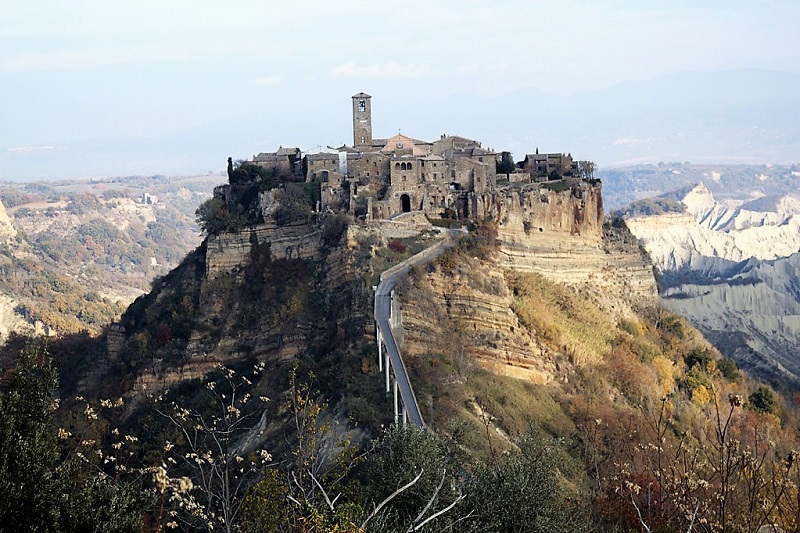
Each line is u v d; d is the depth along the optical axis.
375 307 111.50
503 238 149.25
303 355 116.50
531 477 57.62
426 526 51.34
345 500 56.47
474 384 107.06
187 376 130.75
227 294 138.00
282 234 140.50
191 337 134.00
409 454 58.72
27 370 55.47
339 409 96.56
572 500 60.72
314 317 124.75
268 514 50.34
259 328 130.25
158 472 47.94
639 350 147.62
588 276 161.38
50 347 160.00
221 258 141.25
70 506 49.41
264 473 56.38
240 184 156.00
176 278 152.38
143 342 137.62
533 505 56.28
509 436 98.00
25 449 49.62
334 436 72.25
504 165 174.50
